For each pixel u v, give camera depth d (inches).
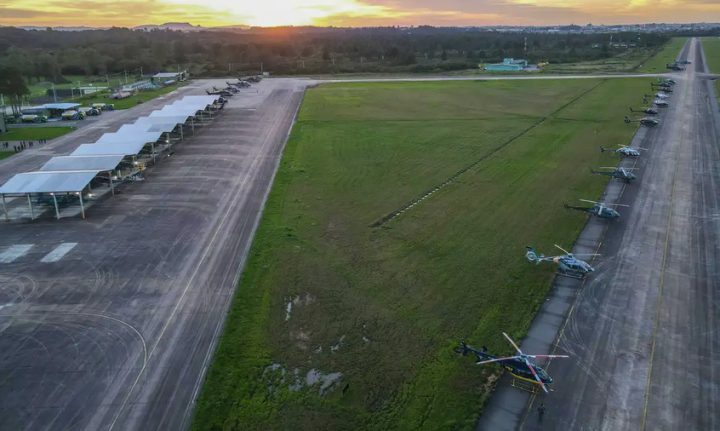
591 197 2239.2
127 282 1574.8
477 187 2390.5
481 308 1422.2
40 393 1116.5
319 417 1045.8
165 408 1075.3
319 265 1672.0
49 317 1396.4
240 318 1381.6
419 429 1012.5
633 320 1362.0
